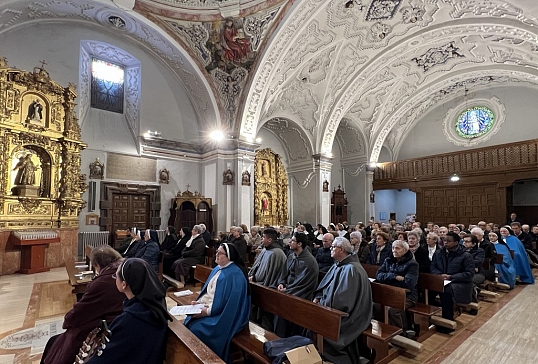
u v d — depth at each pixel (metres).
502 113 17.31
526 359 3.62
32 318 4.76
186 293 4.47
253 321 4.76
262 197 15.88
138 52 11.84
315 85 14.03
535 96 16.27
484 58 14.53
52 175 9.03
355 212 19.55
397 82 16.30
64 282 7.08
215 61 11.45
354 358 3.41
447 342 4.13
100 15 9.67
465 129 18.61
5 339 3.98
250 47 10.93
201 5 10.09
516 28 10.36
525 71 14.16
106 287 2.56
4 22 8.71
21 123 8.41
